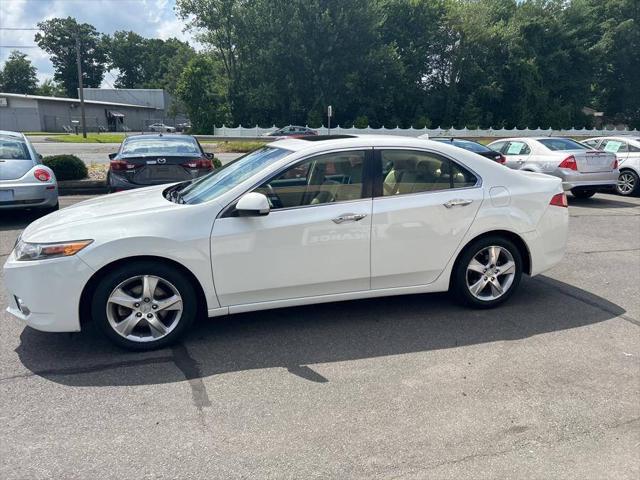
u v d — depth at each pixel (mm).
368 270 4234
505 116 57188
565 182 10570
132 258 3709
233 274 3877
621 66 61094
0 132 8625
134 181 8109
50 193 8039
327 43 50688
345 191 4145
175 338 3883
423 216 4297
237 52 54562
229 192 3920
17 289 3633
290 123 52938
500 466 2604
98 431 2865
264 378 3477
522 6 59344
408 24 56656
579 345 4023
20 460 2609
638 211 10500
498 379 3484
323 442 2783
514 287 4766
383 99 54000
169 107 74688
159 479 2486
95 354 3795
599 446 2777
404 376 3516
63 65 94250
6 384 3357
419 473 2543
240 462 2615
